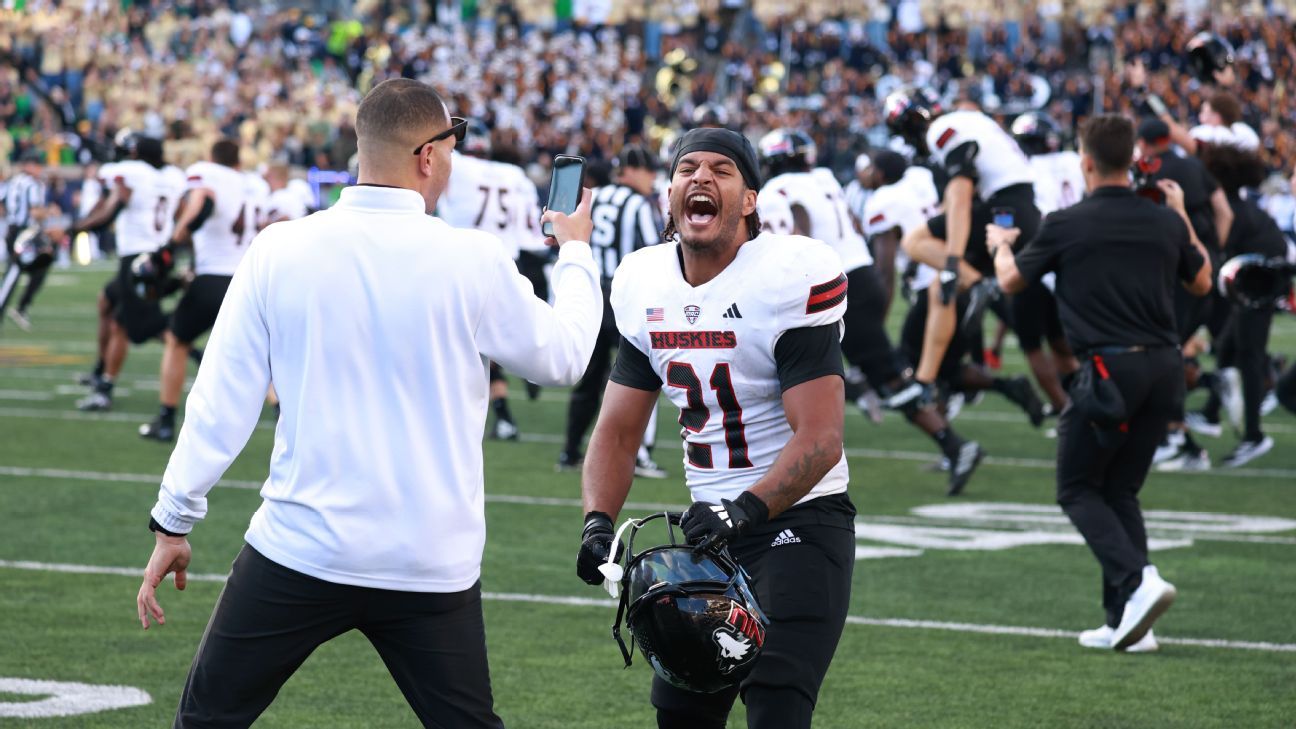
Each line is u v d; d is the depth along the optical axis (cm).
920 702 1919
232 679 1202
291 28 14012
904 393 3409
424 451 1194
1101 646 2195
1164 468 3794
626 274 1399
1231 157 3800
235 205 3900
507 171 4094
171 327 4009
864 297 3466
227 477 3572
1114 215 2142
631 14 14975
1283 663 2112
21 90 12800
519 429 4459
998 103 12725
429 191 1244
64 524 2961
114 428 4294
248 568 1208
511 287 1220
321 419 1184
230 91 12938
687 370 1359
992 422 4703
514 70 13788
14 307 8244
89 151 8731
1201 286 2219
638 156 3578
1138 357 2120
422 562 1189
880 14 14450
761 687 1286
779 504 1277
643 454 3644
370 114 1216
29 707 1847
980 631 2273
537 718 1844
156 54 13600
